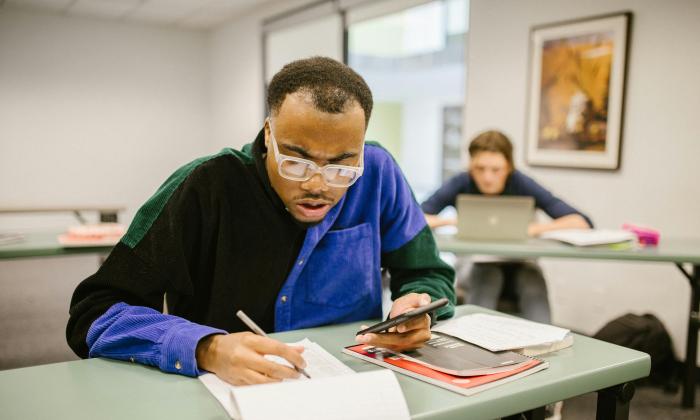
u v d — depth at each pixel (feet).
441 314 3.97
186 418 2.58
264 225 3.70
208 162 3.65
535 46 11.82
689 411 8.14
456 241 8.30
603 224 11.03
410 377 3.05
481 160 9.69
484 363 3.12
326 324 4.12
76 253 8.27
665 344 9.27
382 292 4.49
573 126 11.31
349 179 3.25
